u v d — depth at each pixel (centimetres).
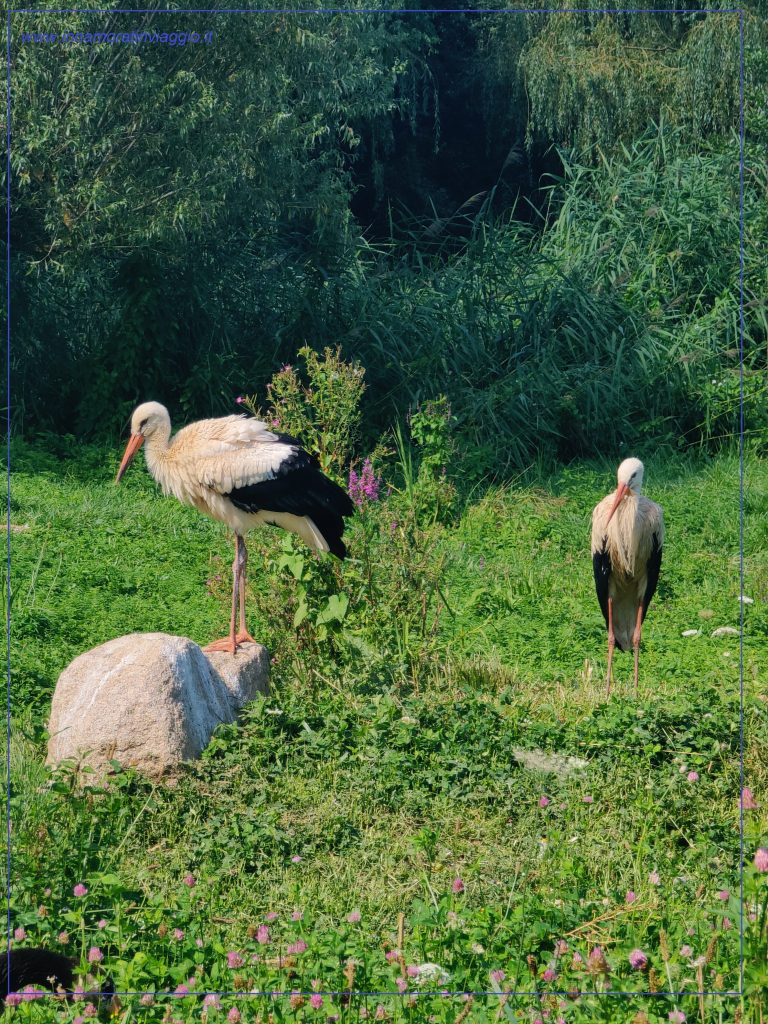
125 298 1831
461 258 2119
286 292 1980
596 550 962
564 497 1593
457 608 1111
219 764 671
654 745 716
